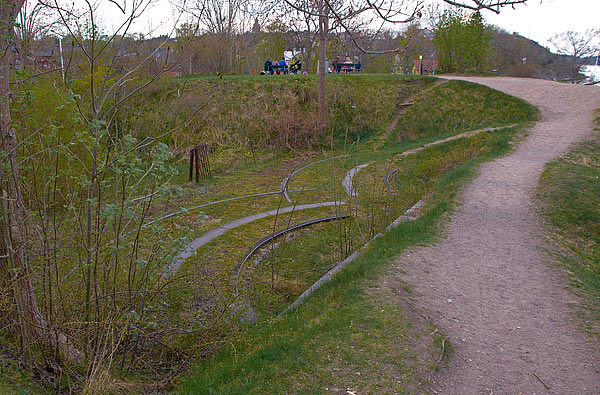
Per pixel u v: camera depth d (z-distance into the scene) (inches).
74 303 205.2
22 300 185.9
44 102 331.0
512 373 191.8
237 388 180.9
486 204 458.0
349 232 402.9
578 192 470.6
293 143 928.9
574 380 186.7
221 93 993.5
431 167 707.4
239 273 346.9
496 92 1006.4
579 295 266.2
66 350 202.5
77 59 345.4
